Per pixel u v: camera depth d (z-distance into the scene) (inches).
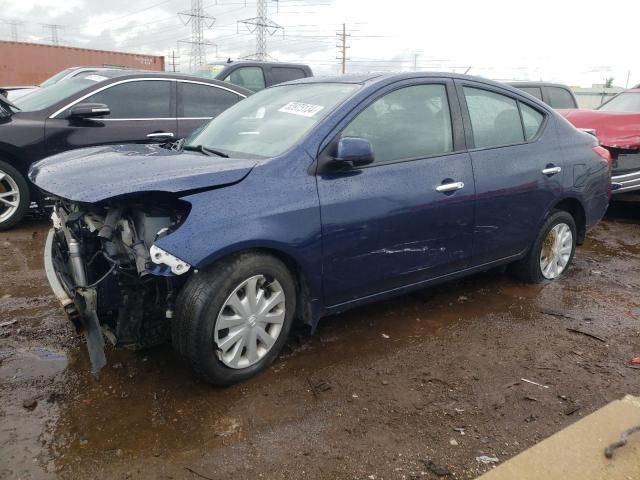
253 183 120.6
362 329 153.6
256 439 105.9
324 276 131.0
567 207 198.2
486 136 164.7
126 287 116.3
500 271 200.4
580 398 122.6
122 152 143.6
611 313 170.9
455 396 122.2
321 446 104.4
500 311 169.5
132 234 116.6
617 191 280.1
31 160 234.1
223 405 116.3
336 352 140.0
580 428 110.0
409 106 148.9
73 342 141.6
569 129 192.1
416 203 142.4
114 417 111.6
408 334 151.7
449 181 149.9
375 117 141.5
